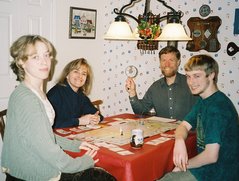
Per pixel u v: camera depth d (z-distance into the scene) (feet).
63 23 9.88
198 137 5.24
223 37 8.34
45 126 3.95
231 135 4.68
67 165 4.00
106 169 4.47
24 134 3.90
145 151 4.61
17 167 4.12
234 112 4.84
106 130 5.91
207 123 4.71
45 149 3.84
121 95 10.98
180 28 6.39
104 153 4.50
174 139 5.34
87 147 4.74
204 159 4.61
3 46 8.36
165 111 8.17
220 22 8.30
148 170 4.58
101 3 11.02
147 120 7.00
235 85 8.26
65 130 5.93
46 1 9.29
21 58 4.27
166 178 4.94
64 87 7.66
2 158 4.45
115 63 11.05
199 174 4.85
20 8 8.61
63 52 10.02
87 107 8.17
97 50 11.17
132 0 6.72
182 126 5.64
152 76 10.00
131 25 10.30
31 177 4.11
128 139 5.26
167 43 9.41
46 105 4.66
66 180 4.30
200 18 8.68
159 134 5.68
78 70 7.57
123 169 4.23
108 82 11.36
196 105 5.70
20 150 4.03
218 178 4.70
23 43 4.26
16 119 4.00
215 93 4.97
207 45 8.60
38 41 4.32
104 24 11.24
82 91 8.19
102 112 11.61
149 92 8.43
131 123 6.61
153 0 9.60
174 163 5.04
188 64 5.07
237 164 4.79
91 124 6.50
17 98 4.09
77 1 10.19
